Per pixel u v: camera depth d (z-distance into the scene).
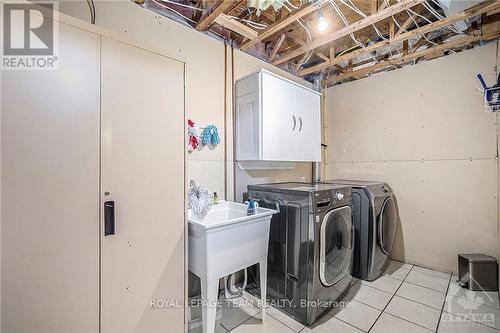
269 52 2.89
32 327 0.96
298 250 1.84
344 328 1.72
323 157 3.62
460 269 2.33
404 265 2.81
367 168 3.22
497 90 2.19
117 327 1.19
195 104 2.13
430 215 2.71
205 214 1.82
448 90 2.60
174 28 2.00
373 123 3.16
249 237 1.69
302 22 2.38
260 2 1.73
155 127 1.34
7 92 0.91
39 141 0.97
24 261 0.94
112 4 1.68
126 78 1.22
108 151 1.16
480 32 2.22
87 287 1.10
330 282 1.91
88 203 1.10
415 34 2.18
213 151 2.24
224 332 1.69
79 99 1.07
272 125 2.26
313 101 2.76
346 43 2.87
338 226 1.97
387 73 3.04
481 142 2.41
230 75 2.41
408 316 1.85
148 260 1.31
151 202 1.32
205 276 1.46
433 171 2.70
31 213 0.95
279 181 2.94
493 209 2.35
